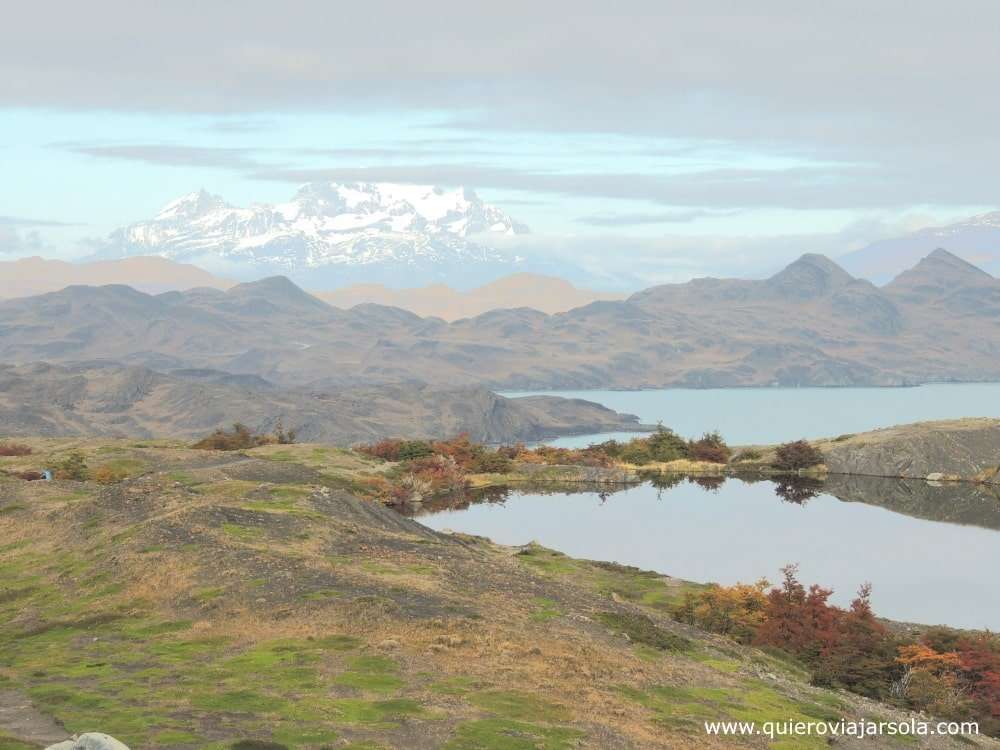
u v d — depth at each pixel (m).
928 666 59.59
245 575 54.59
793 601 71.44
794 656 62.50
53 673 40.25
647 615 60.56
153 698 36.34
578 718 37.44
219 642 44.94
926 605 92.94
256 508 74.62
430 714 35.84
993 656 61.06
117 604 52.03
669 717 39.78
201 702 35.88
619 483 197.12
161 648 44.09
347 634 45.66
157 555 59.38
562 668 43.66
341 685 38.59
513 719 36.12
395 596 52.34
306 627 46.56
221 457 145.88
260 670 40.44
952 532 136.12
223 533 63.97
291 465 123.81
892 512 156.25
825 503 166.00
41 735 31.77
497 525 139.50
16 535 72.00
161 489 80.75
